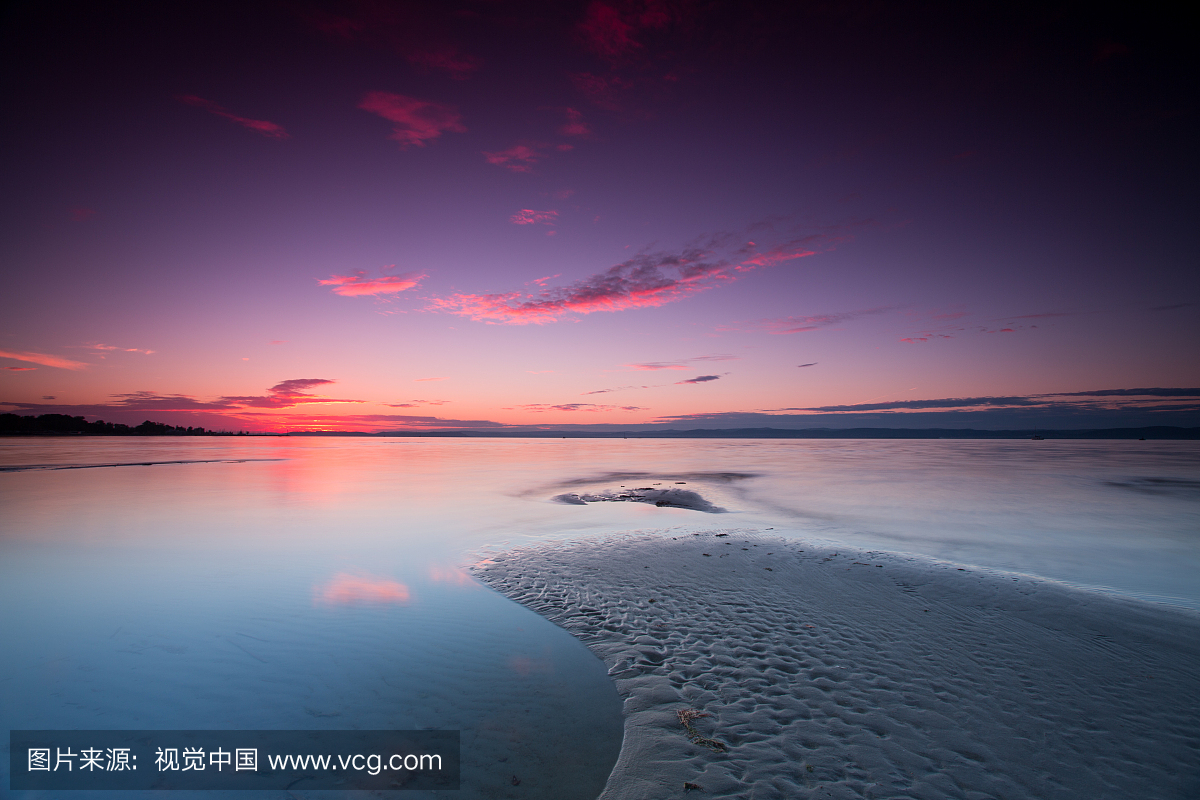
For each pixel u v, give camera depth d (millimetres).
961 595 8555
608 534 13656
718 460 48312
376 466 41125
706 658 6094
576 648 6391
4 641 6594
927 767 4137
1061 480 29484
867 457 53562
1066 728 4727
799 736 4527
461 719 4809
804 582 9188
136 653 6250
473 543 12633
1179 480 29375
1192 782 4020
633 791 3811
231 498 21406
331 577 9641
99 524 15141
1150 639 6812
